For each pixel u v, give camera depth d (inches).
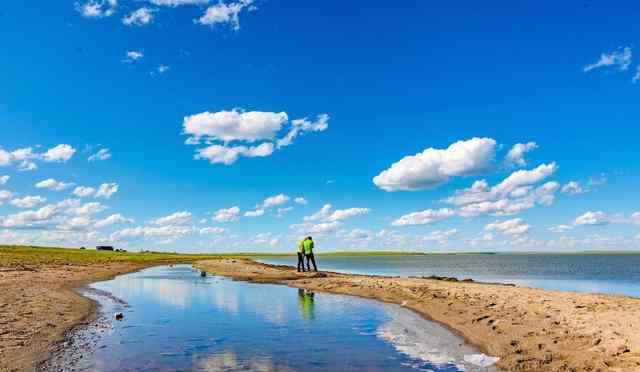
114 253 5442.9
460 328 740.7
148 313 914.7
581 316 722.2
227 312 932.6
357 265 4434.1
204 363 546.0
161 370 516.1
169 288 1456.7
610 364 486.6
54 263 2541.8
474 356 563.8
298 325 786.2
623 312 736.3
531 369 501.0
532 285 1795.0
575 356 525.7
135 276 2073.1
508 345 600.4
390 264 4874.5
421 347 621.6
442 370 515.2
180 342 652.7
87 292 1284.4
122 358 563.5
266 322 815.7
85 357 565.0
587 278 2294.5
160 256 5575.8
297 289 1432.1
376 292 1243.8
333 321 825.5
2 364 521.0
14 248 4443.9
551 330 651.5
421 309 950.4
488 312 830.5
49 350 591.2
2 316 786.8
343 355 583.5
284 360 561.6
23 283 1354.6
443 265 4537.4
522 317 757.3
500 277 2400.3
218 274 2196.1
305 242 2011.6
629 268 3678.6
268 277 1850.4
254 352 598.9
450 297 1043.3
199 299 1152.8
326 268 3543.3
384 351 602.9
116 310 953.5
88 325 772.6
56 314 848.3
